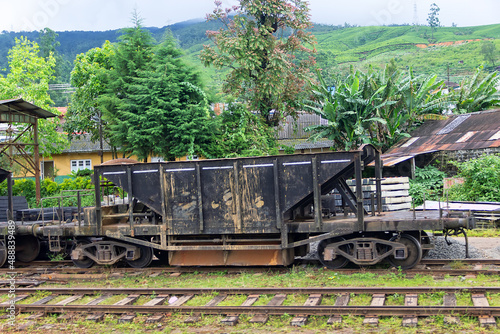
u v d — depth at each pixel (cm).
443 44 14238
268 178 1103
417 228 1054
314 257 1306
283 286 988
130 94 2511
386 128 3152
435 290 862
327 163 1073
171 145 2445
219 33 2820
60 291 1020
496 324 707
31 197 2750
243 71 2742
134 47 2686
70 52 17212
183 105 2444
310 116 4244
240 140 2562
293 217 1166
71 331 807
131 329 802
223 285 1025
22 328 823
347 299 859
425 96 3303
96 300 952
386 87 2928
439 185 2444
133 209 1255
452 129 2831
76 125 3444
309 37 3016
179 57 2525
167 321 823
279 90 2797
